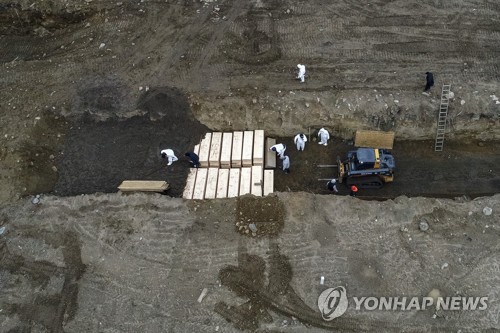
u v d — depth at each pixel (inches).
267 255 494.6
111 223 531.2
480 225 498.9
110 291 483.8
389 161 560.1
